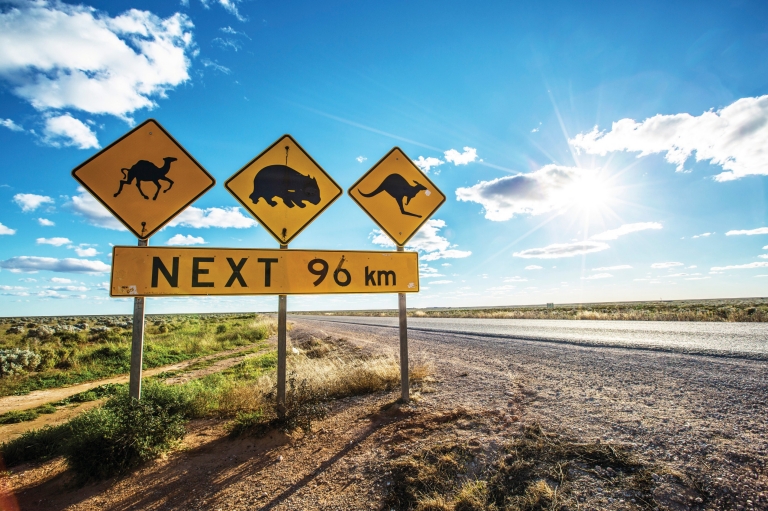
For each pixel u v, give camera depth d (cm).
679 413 443
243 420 517
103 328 2788
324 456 427
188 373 1307
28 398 1013
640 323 1970
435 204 705
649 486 290
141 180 536
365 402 633
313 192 621
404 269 634
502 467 342
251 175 594
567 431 409
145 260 507
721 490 277
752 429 381
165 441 470
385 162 680
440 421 483
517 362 899
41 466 469
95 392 995
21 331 2866
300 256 577
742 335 1168
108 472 407
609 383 618
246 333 2702
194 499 358
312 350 1677
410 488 328
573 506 277
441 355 1113
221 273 534
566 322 2369
